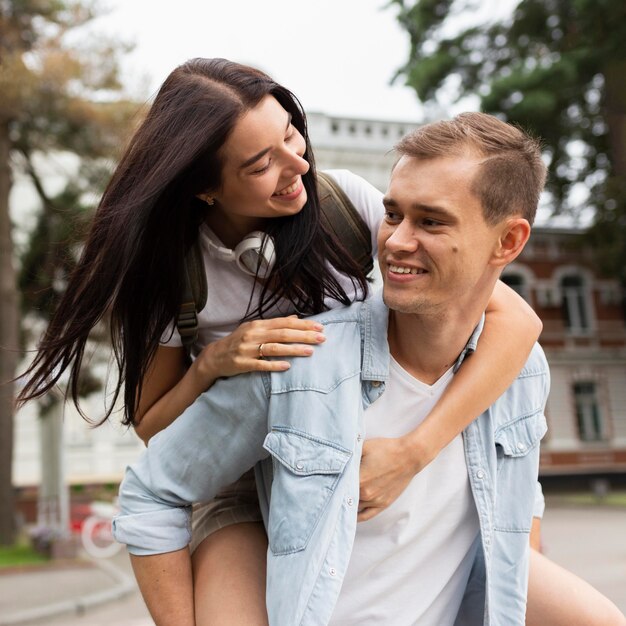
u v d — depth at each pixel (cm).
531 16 2017
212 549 174
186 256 189
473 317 163
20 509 2359
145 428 191
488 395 169
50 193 2231
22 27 1431
